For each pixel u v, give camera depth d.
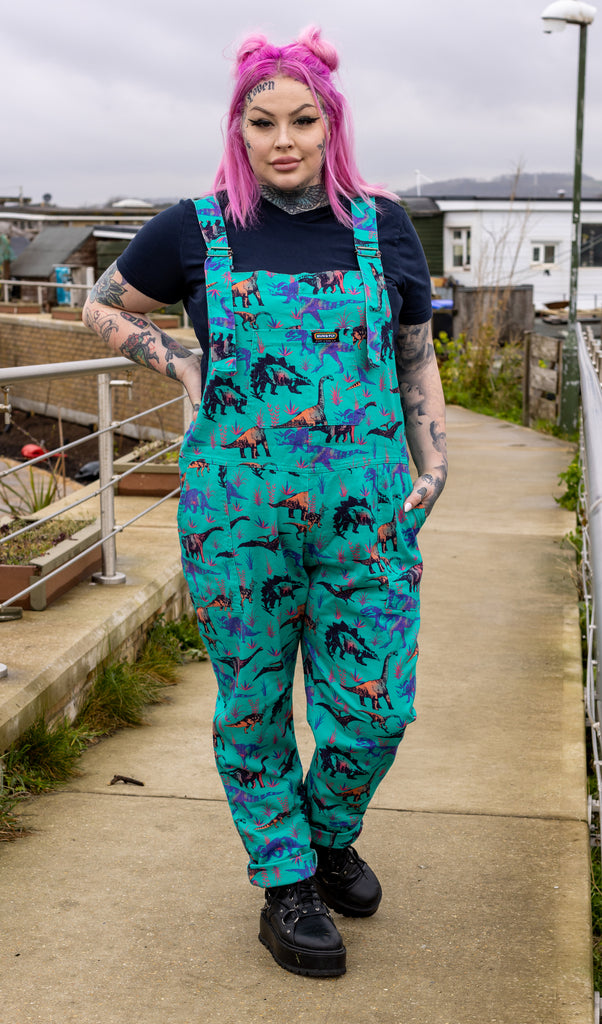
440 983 2.13
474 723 3.66
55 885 2.52
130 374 4.37
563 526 6.89
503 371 15.61
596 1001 2.10
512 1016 2.01
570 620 4.88
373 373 1.94
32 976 2.15
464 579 5.62
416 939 2.29
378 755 2.07
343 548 1.96
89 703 3.57
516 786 3.12
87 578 4.42
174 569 4.67
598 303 34.16
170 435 15.10
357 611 2.00
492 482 8.59
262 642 2.04
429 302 2.10
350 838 2.25
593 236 33.84
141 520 5.49
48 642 3.56
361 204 1.97
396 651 2.02
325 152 1.93
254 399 1.91
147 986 2.12
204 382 2.00
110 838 2.77
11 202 36.12
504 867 2.62
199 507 1.99
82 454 15.30
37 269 25.05
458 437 11.59
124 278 2.09
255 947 2.26
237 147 1.95
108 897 2.47
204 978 2.15
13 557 4.07
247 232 1.94
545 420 12.49
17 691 3.13
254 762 2.13
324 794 2.16
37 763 3.11
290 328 1.89
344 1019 2.01
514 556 6.11
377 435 1.96
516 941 2.28
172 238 2.00
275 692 2.09
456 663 4.30
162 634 4.33
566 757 3.34
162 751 3.39
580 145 11.69
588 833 2.82
